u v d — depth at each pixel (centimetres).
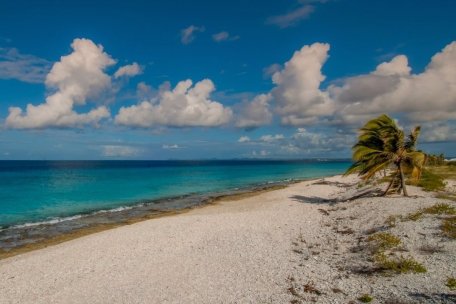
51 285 1541
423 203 2520
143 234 2356
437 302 1130
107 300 1359
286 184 6769
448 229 1814
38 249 2316
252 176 9688
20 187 6250
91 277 1612
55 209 3916
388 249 1694
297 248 1939
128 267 1723
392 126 2964
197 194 5231
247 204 3984
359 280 1399
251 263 1702
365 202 2917
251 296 1323
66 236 2669
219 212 3531
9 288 1531
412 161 3014
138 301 1333
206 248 1991
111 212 3706
